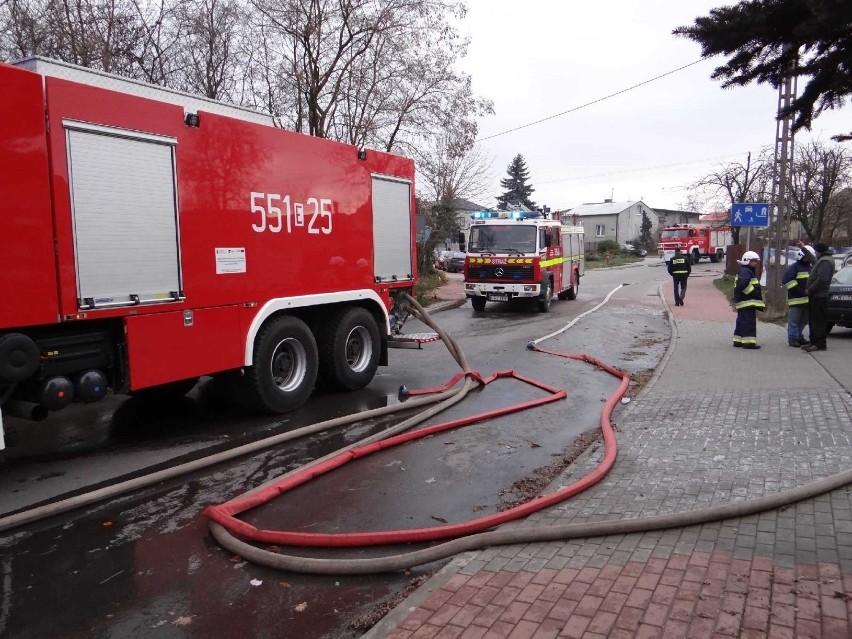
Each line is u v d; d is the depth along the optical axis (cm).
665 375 920
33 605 358
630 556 377
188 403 832
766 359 1018
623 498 472
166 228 616
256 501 488
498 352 1222
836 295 1211
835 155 3142
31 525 466
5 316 491
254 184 710
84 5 1405
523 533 404
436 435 682
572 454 612
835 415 664
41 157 511
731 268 3053
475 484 539
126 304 579
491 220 1892
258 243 716
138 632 331
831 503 444
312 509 488
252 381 729
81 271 541
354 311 885
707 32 320
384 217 932
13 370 505
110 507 498
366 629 328
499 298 1880
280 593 367
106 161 560
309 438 677
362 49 1800
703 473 516
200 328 653
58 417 765
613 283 3095
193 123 639
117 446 654
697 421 673
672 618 311
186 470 566
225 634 328
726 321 1551
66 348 550
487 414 744
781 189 1634
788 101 338
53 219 521
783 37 317
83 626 337
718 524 418
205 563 405
